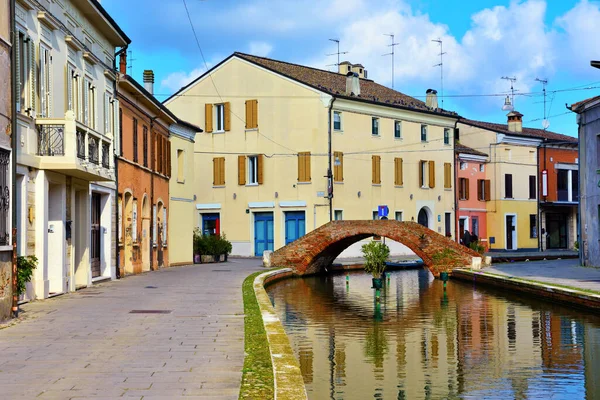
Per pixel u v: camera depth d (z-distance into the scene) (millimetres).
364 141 47375
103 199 24906
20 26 16391
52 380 8539
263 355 10008
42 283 17578
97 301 17516
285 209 45969
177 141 37062
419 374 13289
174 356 10102
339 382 12711
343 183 45719
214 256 40875
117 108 26016
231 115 48188
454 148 54594
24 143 16625
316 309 22734
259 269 33719
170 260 35656
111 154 21875
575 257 50688
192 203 39312
